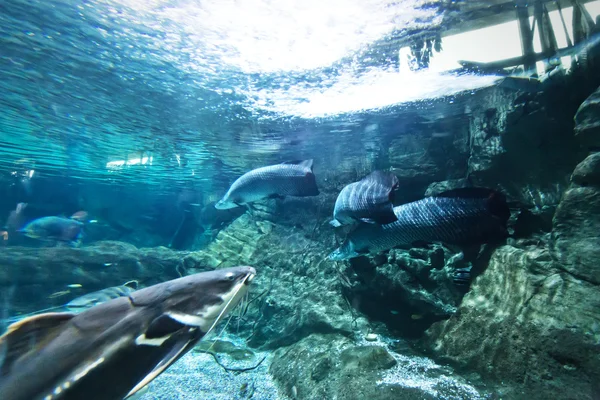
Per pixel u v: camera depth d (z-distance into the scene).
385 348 4.38
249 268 1.55
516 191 5.10
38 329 1.25
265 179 4.30
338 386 3.70
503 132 5.12
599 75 4.03
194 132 8.55
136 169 14.41
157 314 1.35
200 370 4.94
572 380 2.86
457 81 5.38
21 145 11.40
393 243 3.71
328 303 5.84
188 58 5.13
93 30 4.58
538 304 3.45
